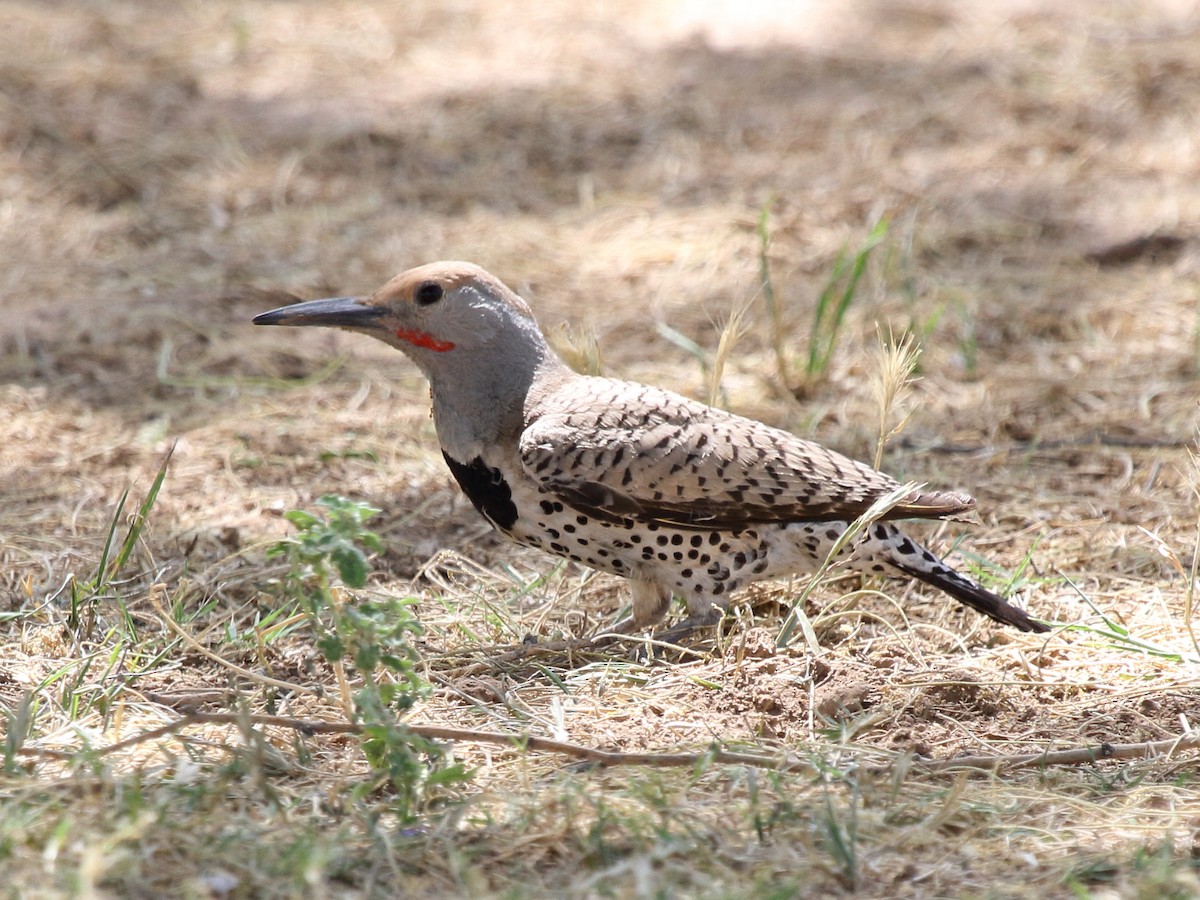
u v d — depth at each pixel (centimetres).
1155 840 691
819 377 1357
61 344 1440
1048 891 647
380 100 2105
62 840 643
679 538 927
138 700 843
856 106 2067
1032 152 1886
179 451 1244
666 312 1518
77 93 2062
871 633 962
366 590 1024
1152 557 1052
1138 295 1527
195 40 2334
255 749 729
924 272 1583
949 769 764
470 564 1076
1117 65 2159
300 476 1208
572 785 730
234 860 654
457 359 941
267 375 1405
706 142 1959
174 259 1636
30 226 1694
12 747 732
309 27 2431
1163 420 1284
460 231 1705
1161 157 1855
